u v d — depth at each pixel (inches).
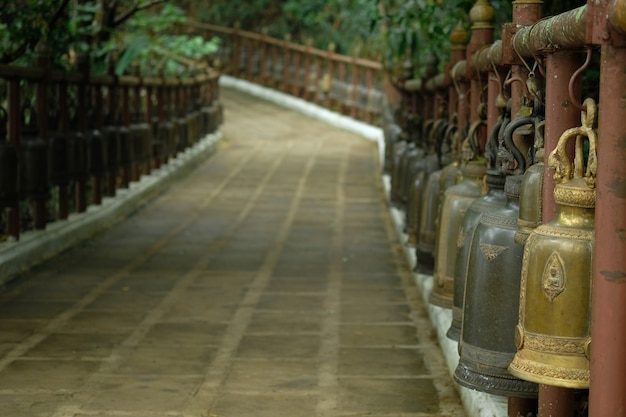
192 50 634.8
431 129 363.6
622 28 114.2
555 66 147.4
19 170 350.6
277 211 502.0
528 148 172.4
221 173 652.1
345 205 522.3
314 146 810.8
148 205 518.3
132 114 537.3
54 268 354.6
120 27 608.7
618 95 119.3
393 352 249.9
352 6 561.9
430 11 389.7
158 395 214.2
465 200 222.7
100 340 259.8
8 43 428.5
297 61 1081.4
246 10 1254.3
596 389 123.1
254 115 1013.2
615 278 120.7
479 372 164.6
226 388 219.5
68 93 417.4
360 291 322.7
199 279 339.9
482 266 163.8
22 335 264.2
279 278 342.6
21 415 201.3
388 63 669.9
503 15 317.4
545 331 134.1
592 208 133.0
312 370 233.9
